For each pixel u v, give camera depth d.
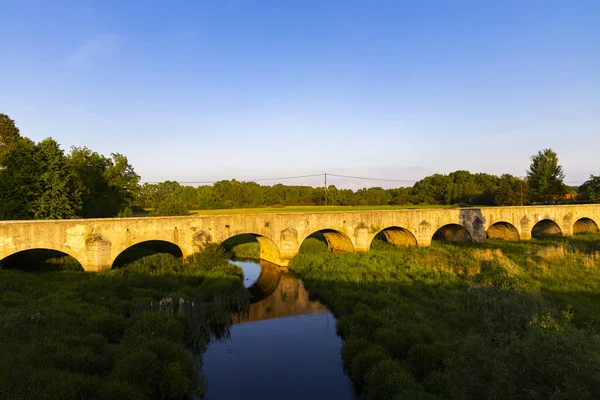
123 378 14.78
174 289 28.67
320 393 16.27
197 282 31.80
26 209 36.12
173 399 15.09
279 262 42.66
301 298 30.45
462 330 20.42
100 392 13.48
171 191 118.94
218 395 16.05
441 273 32.88
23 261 36.88
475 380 10.77
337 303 26.97
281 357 19.81
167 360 16.28
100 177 52.69
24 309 21.08
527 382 9.62
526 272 32.47
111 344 17.80
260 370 18.38
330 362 19.22
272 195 123.69
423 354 16.64
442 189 128.75
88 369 15.50
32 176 36.97
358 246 46.59
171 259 38.28
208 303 26.05
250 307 28.25
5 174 36.94
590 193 71.25
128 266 34.72
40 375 13.93
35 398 12.66
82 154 53.28
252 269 41.91
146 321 19.91
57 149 39.94
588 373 9.07
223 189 128.88
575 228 69.38
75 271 32.25
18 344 16.45
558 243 51.41
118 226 33.47
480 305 23.38
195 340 20.73
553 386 9.33
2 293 24.34
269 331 23.41
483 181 127.69
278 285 34.53
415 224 50.84
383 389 14.85
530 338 10.76
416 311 22.78
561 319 19.89
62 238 31.12
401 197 121.88
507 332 18.86
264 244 46.28
